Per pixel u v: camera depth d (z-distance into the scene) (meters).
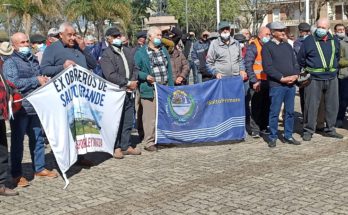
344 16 51.53
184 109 8.69
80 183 6.74
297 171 6.93
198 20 55.12
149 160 7.86
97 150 7.57
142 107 8.68
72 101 7.15
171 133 8.64
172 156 8.09
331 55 8.80
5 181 6.53
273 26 8.46
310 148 8.33
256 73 9.24
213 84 8.84
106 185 6.59
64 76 6.98
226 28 9.12
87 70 7.34
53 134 6.73
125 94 8.02
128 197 6.07
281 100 8.49
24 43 6.66
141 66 8.41
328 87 8.94
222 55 9.14
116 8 35.53
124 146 8.25
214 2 53.69
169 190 6.27
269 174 6.82
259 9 52.34
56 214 5.57
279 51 8.42
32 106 6.70
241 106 9.03
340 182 6.36
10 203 6.02
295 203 5.64
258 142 8.98
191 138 8.80
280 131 9.77
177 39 9.70
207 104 8.83
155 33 8.46
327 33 8.84
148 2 52.38
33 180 6.97
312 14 39.53
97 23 35.72
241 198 5.87
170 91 8.56
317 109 8.91
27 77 6.64
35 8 35.00
